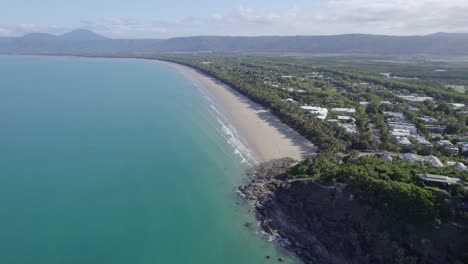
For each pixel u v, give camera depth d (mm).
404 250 48281
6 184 69812
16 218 58562
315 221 59094
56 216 59750
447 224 47562
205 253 53094
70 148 90688
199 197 68750
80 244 53188
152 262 50562
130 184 72438
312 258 52469
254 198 68812
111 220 59625
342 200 58688
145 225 58938
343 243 53656
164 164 82938
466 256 44125
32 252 50750
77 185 70688
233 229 59312
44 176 73938
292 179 71438
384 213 52781
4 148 89188
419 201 50344
